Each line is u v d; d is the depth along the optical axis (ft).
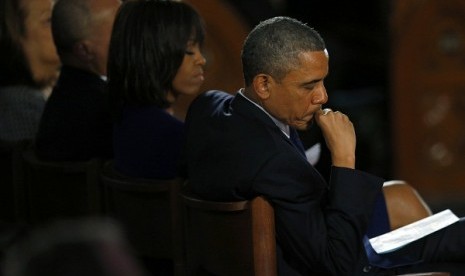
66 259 11.46
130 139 29.04
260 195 24.12
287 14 59.67
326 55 24.84
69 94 32.40
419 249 27.43
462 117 59.67
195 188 25.79
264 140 24.27
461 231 27.43
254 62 24.80
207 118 25.85
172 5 29.55
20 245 11.87
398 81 59.52
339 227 24.09
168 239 27.32
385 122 59.82
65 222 12.05
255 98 25.23
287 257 24.98
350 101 59.36
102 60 33.09
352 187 24.34
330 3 59.98
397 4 59.11
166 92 29.50
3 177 34.71
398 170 59.88
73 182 30.99
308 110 24.93
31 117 36.76
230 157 24.53
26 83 37.06
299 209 23.97
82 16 32.68
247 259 24.27
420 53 59.36
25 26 36.73
